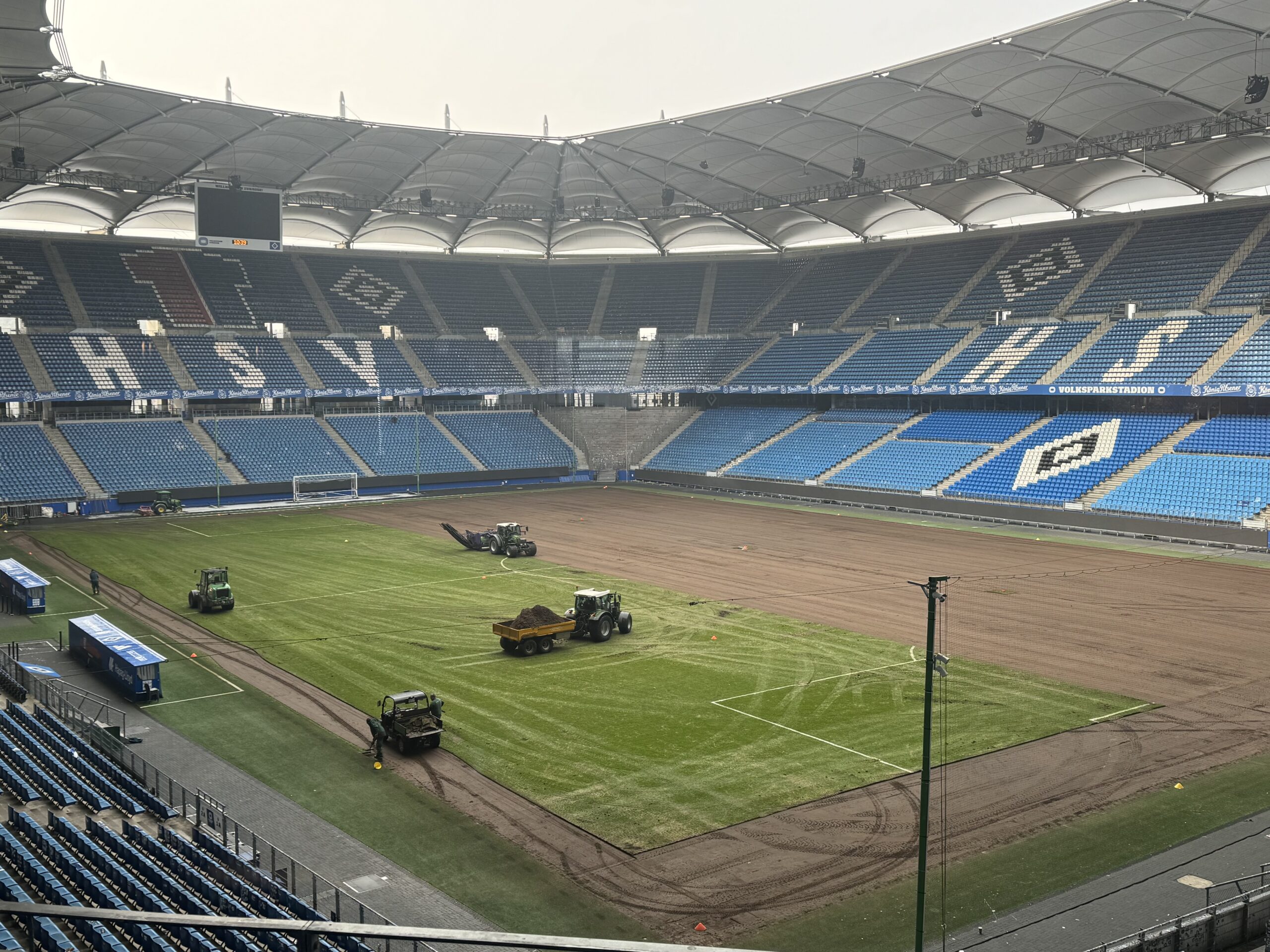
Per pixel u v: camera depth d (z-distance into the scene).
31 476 74.69
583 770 26.98
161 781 26.25
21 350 82.00
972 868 21.67
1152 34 49.66
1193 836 23.05
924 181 75.88
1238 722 30.31
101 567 54.75
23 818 21.30
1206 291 76.00
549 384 101.88
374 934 7.48
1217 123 59.84
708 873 21.53
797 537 64.62
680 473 93.25
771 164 75.81
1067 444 74.50
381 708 30.67
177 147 68.75
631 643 39.50
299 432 90.06
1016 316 85.56
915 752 28.06
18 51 47.81
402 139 71.44
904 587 49.53
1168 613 43.69
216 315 93.19
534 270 110.50
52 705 31.52
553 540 63.94
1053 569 53.59
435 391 95.50
